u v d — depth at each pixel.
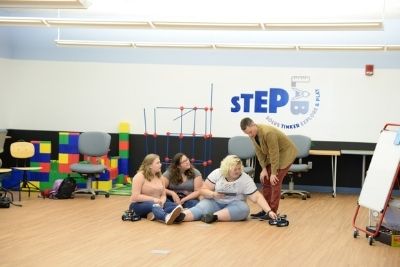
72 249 5.10
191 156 10.54
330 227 6.61
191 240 5.63
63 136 9.37
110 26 7.85
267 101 10.31
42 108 10.81
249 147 9.45
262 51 10.30
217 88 10.45
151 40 10.62
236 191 6.89
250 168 9.11
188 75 10.51
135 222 6.59
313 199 9.27
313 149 10.18
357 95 10.06
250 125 6.71
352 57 10.05
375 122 10.02
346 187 10.22
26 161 9.77
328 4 8.88
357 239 5.94
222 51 10.40
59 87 10.78
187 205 7.01
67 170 9.38
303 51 10.20
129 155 10.69
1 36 10.49
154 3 9.32
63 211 7.35
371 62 10.01
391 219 5.82
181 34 10.55
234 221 6.82
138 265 4.58
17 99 10.85
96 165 8.88
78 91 10.75
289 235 6.06
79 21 7.74
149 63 10.59
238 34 10.42
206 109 10.46
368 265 4.82
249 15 9.57
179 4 9.32
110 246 5.26
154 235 5.84
